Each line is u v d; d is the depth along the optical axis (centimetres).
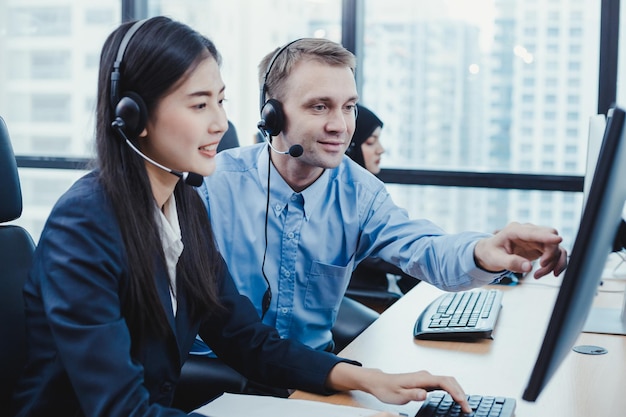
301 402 122
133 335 113
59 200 111
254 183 176
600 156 79
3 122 146
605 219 84
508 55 370
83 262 105
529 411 119
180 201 127
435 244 148
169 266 121
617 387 130
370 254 175
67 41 426
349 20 384
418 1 379
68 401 110
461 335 159
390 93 388
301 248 172
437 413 114
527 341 159
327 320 178
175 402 153
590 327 170
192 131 112
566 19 359
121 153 112
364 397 127
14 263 142
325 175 172
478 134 379
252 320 138
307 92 158
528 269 120
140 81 110
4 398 134
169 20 114
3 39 434
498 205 377
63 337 103
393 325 173
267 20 398
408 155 390
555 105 366
